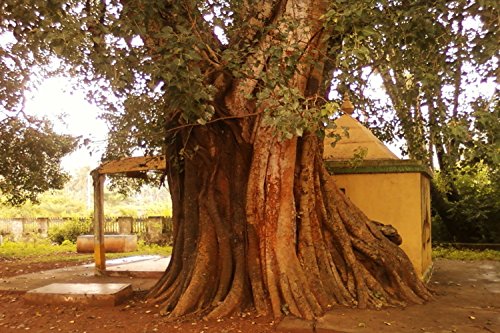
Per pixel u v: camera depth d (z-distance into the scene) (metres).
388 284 7.57
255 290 6.83
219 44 7.27
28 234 24.98
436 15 6.11
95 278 10.94
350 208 8.05
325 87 7.67
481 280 10.01
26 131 15.95
